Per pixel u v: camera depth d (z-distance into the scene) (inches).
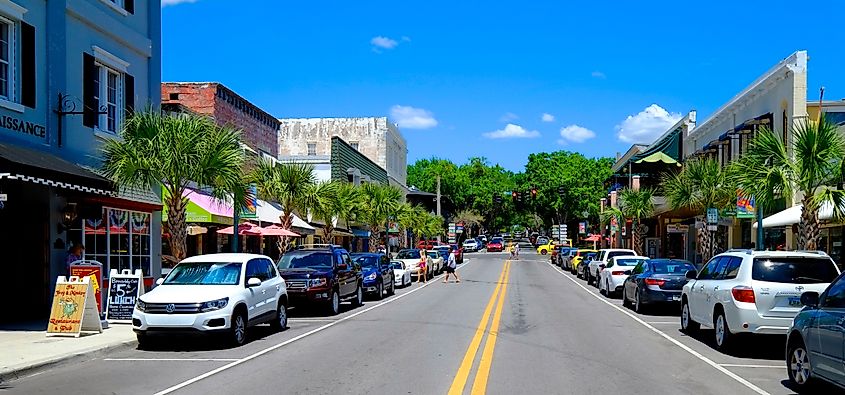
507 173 4510.3
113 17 813.9
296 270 843.4
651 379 436.1
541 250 3553.2
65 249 716.0
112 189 687.1
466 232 4640.8
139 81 871.7
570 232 3703.3
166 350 551.5
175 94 1370.6
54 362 477.4
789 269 508.7
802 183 684.7
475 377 433.4
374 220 1835.6
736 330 513.0
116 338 575.8
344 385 410.0
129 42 840.9
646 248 2123.5
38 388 408.2
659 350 555.8
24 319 687.1
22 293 697.6
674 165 1788.9
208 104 1365.7
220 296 561.6
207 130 734.5
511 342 592.7
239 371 458.3
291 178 1205.1
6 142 624.1
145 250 873.5
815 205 682.8
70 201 714.2
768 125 1162.6
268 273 666.8
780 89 1117.7
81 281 595.2
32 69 667.4
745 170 722.2
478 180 4399.6
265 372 453.7
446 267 1552.7
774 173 689.0
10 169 537.0
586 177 3462.1
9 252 698.8
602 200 2923.2
